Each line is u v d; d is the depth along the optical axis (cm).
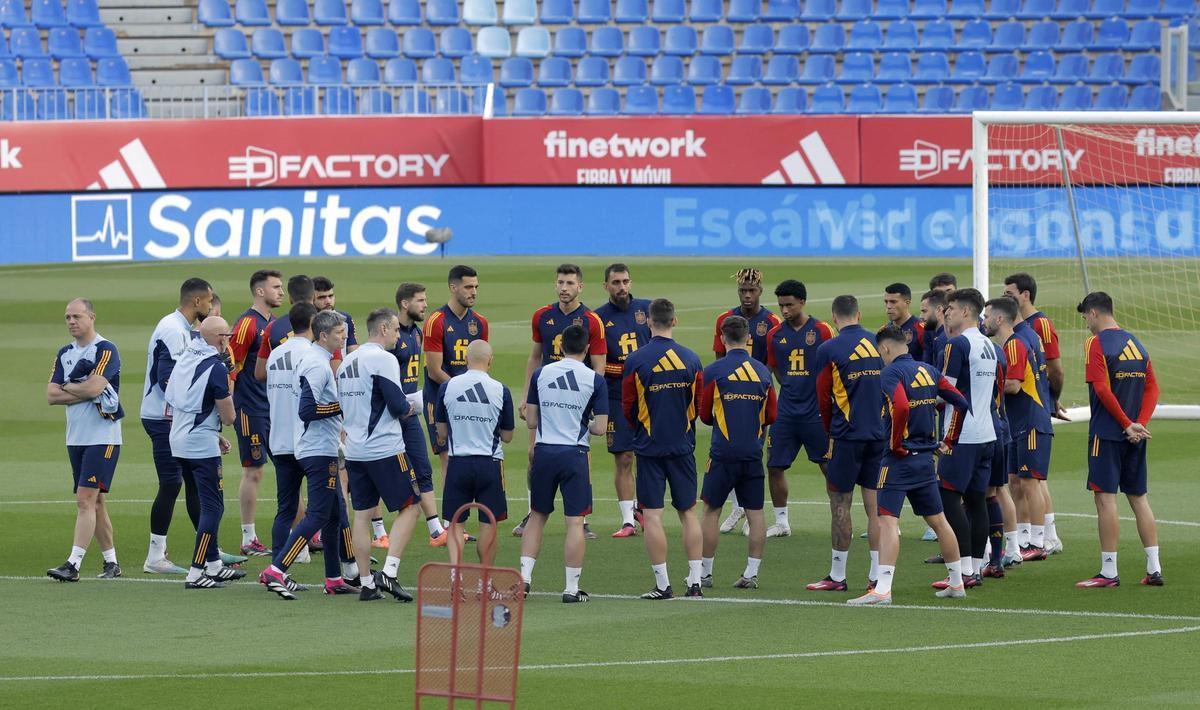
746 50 12781
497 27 12975
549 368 3822
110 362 4053
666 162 10969
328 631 3500
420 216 10950
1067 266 9988
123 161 10719
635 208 11006
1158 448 5969
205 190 10812
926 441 3772
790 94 12469
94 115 11412
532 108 12438
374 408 3803
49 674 3112
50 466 5719
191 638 3425
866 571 4197
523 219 11012
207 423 3981
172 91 11738
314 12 12900
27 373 7569
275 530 4044
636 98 12519
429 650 2653
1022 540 4422
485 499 3853
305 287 4478
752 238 10975
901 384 3734
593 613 3681
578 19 13062
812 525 4838
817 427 4491
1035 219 10025
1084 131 9800
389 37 12750
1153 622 3534
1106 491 3912
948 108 12375
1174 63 12394
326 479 3869
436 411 3878
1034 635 3419
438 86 11600
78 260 10706
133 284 9944
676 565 4300
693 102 12469
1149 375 3919
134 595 3909
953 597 3822
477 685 2548
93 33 12500
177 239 10794
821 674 3089
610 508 5106
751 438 3922
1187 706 2842
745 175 10944
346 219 10912
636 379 3838
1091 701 2878
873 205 10875
